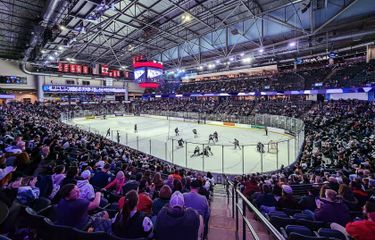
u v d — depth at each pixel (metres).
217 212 6.89
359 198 5.85
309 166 12.44
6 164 5.57
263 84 44.91
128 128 35.47
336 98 35.56
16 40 30.52
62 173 5.41
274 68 42.94
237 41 29.95
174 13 25.97
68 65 39.56
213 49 34.09
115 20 25.17
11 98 42.88
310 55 33.47
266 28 26.48
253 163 17.50
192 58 39.91
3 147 8.43
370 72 29.03
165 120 47.09
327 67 38.22
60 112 43.88
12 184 4.17
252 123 33.62
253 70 44.84
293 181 8.95
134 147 22.59
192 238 2.73
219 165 17.17
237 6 21.97
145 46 38.41
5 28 25.12
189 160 18.48
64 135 16.69
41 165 7.19
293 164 15.24
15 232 3.15
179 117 46.09
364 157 11.50
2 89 42.00
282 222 4.12
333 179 6.41
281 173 12.70
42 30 20.41
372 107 25.08
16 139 9.45
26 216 3.25
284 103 37.66
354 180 6.45
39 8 20.17
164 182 6.79
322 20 21.39
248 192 7.75
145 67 25.91
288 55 36.62
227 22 28.28
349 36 22.11
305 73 40.19
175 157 19.38
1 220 2.29
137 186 5.50
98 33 28.11
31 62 37.84
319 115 27.72
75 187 3.45
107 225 3.46
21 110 36.56
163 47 40.03
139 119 49.16
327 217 4.05
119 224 2.87
